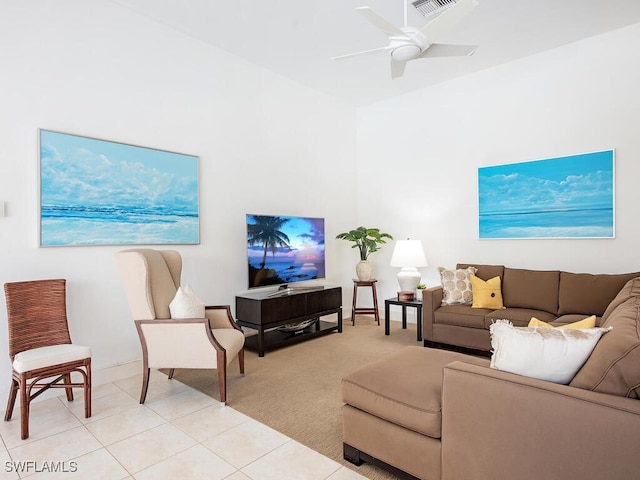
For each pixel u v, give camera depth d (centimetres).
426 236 520
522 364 153
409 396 179
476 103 470
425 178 519
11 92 273
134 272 274
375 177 573
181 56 373
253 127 443
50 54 290
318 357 377
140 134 343
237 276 423
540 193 423
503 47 407
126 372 329
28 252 280
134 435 230
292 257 459
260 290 447
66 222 297
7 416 249
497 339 163
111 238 322
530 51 418
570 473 130
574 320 322
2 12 269
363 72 467
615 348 135
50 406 271
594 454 125
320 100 529
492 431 148
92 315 312
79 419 251
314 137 520
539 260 426
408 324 520
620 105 377
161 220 355
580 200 399
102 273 318
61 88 296
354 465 200
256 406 269
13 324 252
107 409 266
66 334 276
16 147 275
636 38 366
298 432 233
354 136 588
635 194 370
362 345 418
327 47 403
